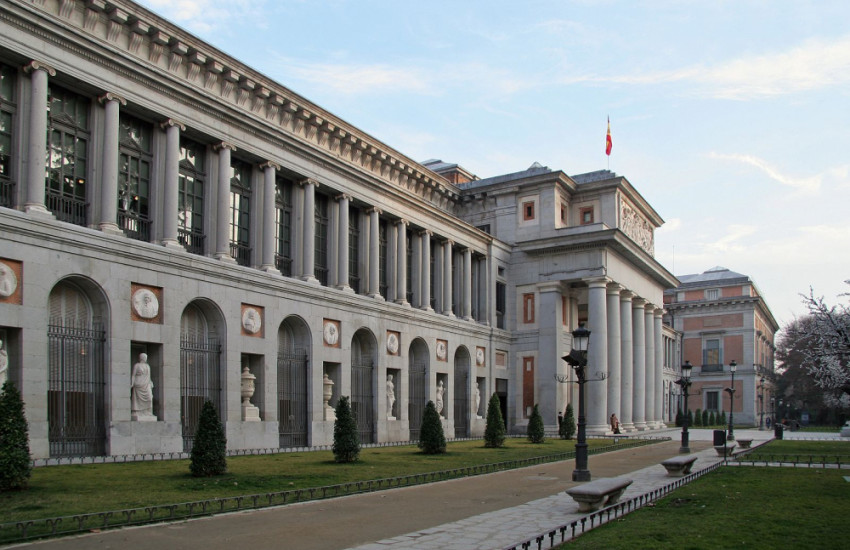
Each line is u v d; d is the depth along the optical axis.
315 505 19.44
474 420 57.44
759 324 120.31
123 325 29.97
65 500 17.92
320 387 40.72
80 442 28.42
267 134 39.12
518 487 24.11
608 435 59.12
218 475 23.25
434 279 56.88
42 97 28.38
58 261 27.69
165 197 33.44
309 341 40.50
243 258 38.81
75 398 28.52
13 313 25.98
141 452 29.86
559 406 61.84
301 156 41.75
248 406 35.97
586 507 18.66
